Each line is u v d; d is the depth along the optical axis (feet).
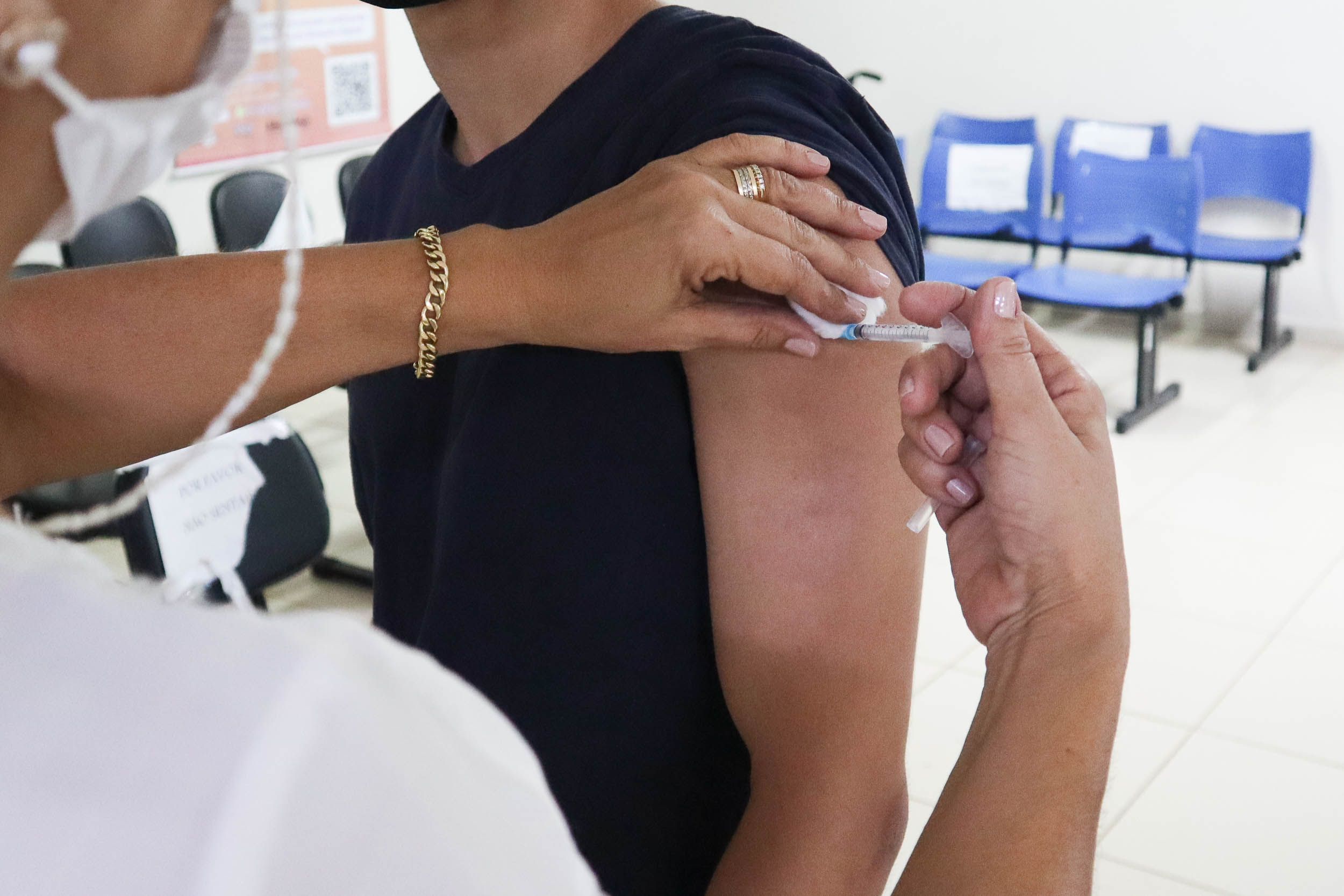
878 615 2.34
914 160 21.02
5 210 1.07
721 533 2.44
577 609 2.57
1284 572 11.15
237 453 5.78
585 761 2.62
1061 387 2.10
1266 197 17.83
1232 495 12.78
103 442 2.54
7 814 0.90
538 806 1.11
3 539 1.07
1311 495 12.75
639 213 2.27
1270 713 9.12
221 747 0.91
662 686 2.58
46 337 2.43
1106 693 1.87
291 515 8.76
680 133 2.52
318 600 11.43
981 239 18.98
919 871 1.82
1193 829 7.93
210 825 0.89
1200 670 9.66
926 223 19.43
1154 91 18.63
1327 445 14.14
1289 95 17.63
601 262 2.29
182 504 5.56
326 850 0.93
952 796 1.88
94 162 1.07
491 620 2.66
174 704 0.93
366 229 3.51
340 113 18.11
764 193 2.31
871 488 2.34
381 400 3.05
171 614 0.99
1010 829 1.78
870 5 20.63
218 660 0.95
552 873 1.10
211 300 2.47
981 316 1.96
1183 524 12.13
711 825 2.78
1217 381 16.55
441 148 3.08
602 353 2.54
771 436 2.35
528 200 2.73
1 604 0.99
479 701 1.12
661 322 2.28
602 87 2.68
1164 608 10.59
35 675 0.95
